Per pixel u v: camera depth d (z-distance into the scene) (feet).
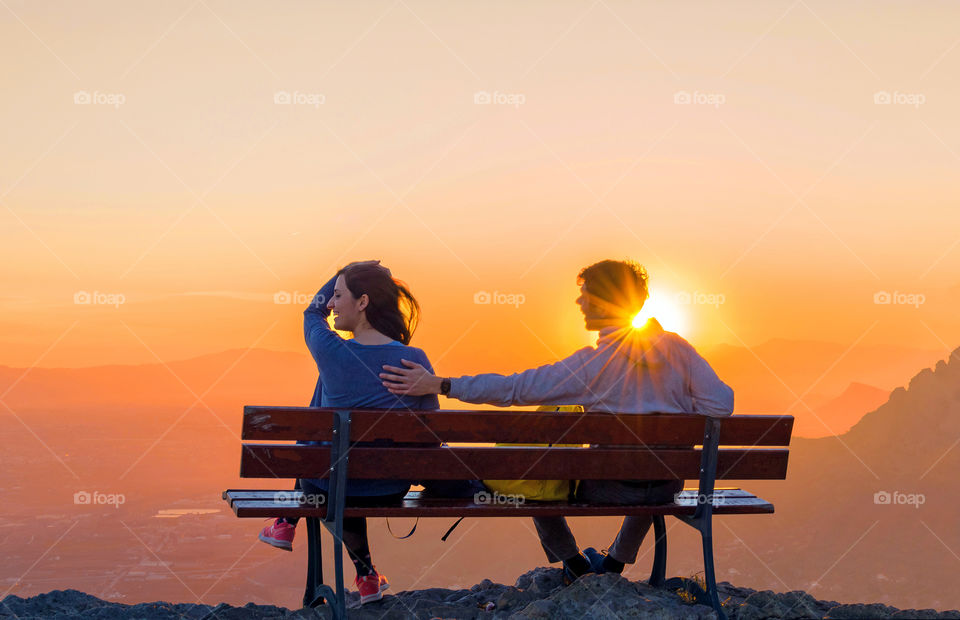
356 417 11.14
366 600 12.67
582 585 11.98
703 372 12.28
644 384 12.14
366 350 11.85
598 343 12.19
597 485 12.64
